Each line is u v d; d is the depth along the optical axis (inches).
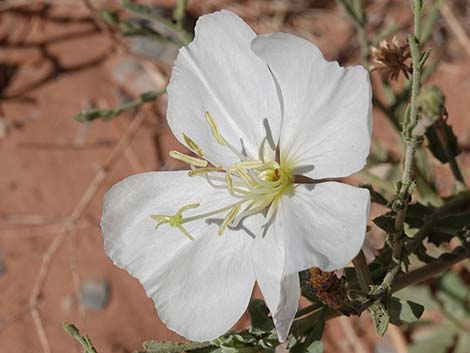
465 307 10.5
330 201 6.2
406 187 6.2
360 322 11.1
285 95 6.6
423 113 5.8
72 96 12.6
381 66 7.9
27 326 11.1
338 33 13.2
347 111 6.1
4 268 11.4
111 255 6.7
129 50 12.9
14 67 12.9
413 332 10.9
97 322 11.1
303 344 6.7
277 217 6.5
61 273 11.4
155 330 11.0
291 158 6.6
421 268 7.2
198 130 7.0
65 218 11.7
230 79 6.9
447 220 7.4
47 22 13.2
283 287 5.9
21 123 12.4
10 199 11.8
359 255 6.3
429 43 12.9
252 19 13.4
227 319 6.4
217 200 6.8
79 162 12.1
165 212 6.8
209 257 6.6
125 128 12.3
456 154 8.2
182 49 7.0
